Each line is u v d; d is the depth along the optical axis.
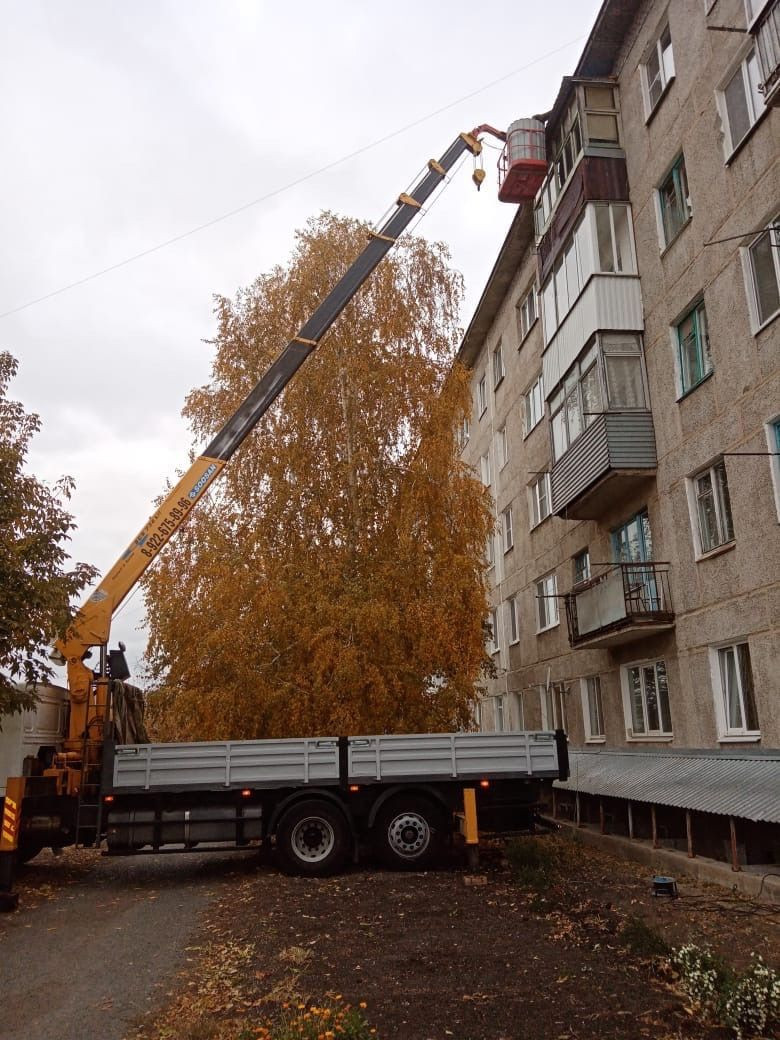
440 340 18.11
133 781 11.23
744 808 8.93
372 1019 5.32
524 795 11.73
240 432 14.12
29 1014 5.66
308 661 14.62
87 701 12.11
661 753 13.49
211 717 14.05
